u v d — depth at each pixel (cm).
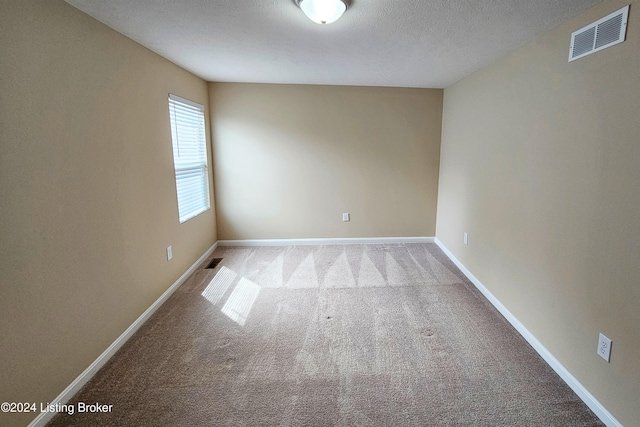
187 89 338
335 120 420
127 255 230
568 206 185
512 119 249
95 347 196
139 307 246
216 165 423
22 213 145
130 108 232
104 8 179
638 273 140
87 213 188
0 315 136
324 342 228
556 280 196
